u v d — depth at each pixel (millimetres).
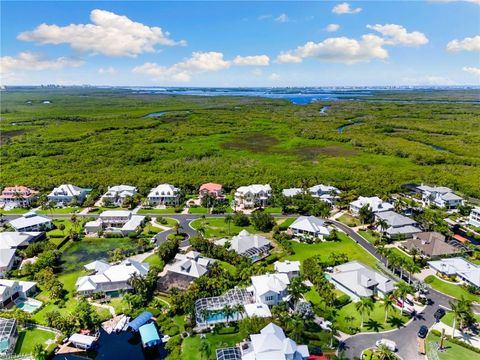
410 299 91000
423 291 93312
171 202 165375
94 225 135000
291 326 76625
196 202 168750
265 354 67438
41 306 89250
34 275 103062
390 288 91250
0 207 163375
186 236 130625
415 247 116562
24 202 165750
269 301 87375
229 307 81188
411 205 156250
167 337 77938
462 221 144125
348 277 95125
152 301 91062
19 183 183625
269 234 132875
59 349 75438
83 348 75688
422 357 71188
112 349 75688
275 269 102562
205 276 96125
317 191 168250
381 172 199125
